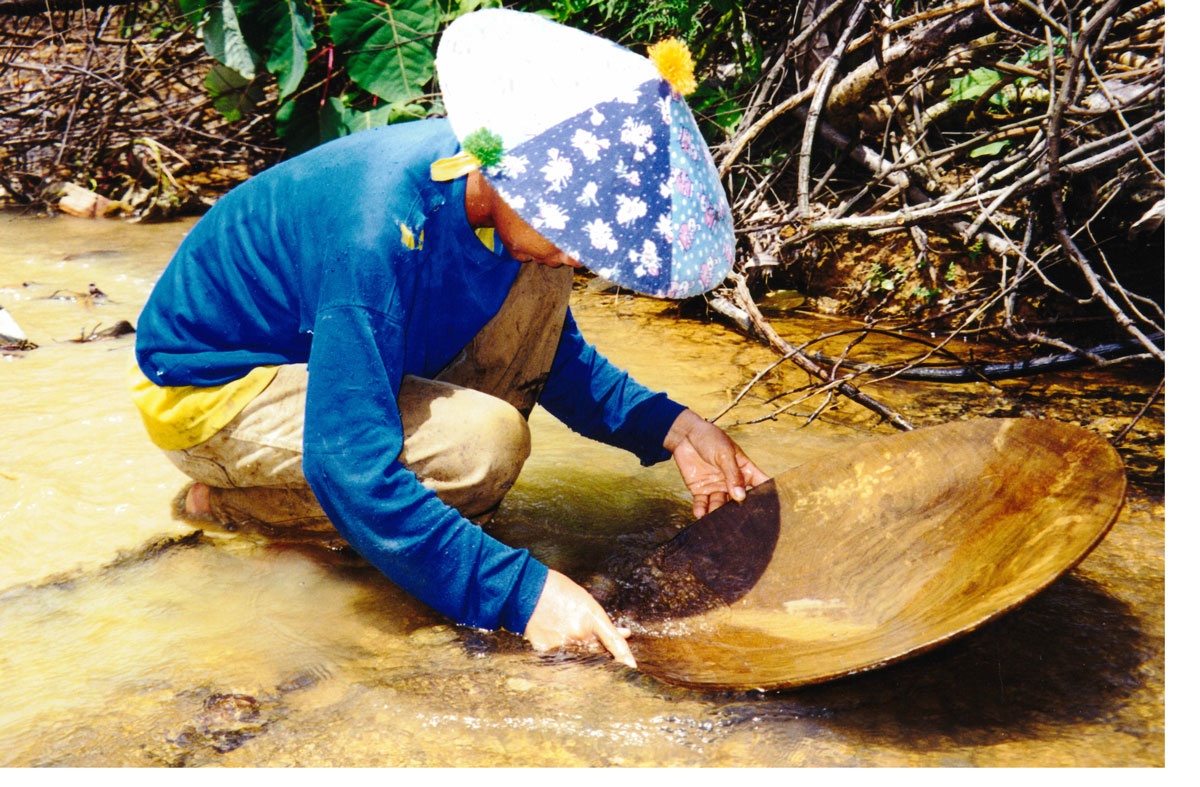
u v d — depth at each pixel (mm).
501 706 1481
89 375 2781
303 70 4301
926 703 1485
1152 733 1413
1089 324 3250
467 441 1701
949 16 3201
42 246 4148
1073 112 2830
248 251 1701
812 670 1413
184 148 5172
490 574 1607
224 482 1910
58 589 1812
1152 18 3316
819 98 3373
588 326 3439
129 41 5020
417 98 4375
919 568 1700
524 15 1551
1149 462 2365
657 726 1438
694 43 4172
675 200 1419
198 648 1637
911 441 1868
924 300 3484
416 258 1561
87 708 1482
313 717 1467
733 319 3314
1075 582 1824
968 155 3559
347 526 1569
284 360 1784
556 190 1387
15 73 5512
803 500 1884
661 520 2113
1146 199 3016
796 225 3631
